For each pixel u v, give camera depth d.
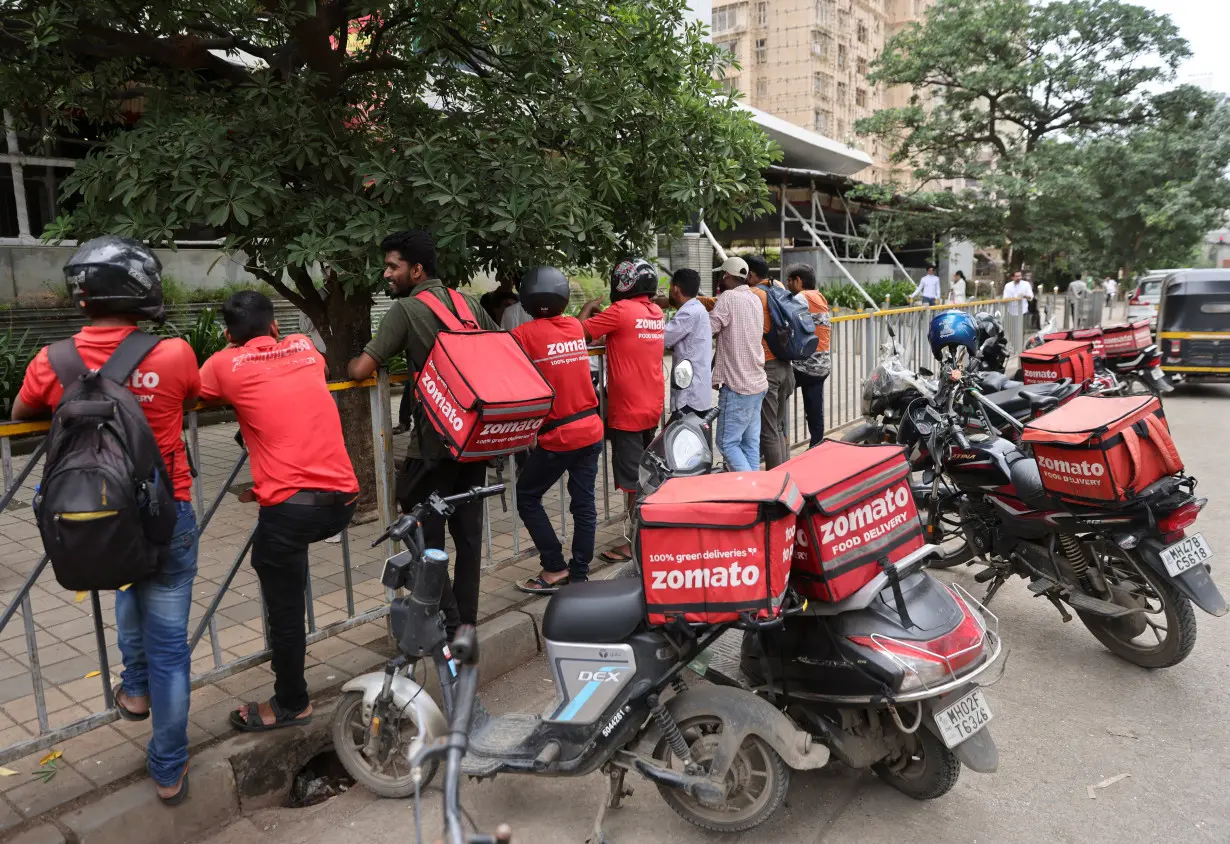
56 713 3.49
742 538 2.66
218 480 7.20
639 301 4.85
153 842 2.93
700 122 5.79
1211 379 11.59
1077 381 7.23
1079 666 4.24
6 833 2.74
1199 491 7.12
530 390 3.47
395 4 5.01
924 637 2.85
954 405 4.96
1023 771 3.34
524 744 3.01
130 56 5.09
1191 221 22.62
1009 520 4.38
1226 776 3.28
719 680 3.33
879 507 2.98
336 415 3.26
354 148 4.88
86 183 4.42
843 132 52.97
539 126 5.14
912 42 24.91
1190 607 3.96
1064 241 22.52
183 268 10.73
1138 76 23.25
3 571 5.20
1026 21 23.20
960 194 23.22
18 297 9.82
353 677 3.79
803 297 7.28
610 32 5.34
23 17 4.56
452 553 5.43
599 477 7.23
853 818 3.05
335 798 3.26
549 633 2.95
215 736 3.31
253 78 4.82
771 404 6.55
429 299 3.71
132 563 2.43
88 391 2.47
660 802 3.17
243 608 4.59
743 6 51.00
